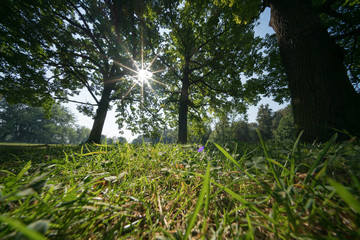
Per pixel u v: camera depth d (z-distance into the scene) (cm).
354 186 56
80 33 1228
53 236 44
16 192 45
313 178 53
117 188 82
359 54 829
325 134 278
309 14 362
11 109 5297
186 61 1363
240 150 199
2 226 41
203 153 159
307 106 313
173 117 1788
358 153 91
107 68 1501
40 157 204
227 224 52
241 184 90
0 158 191
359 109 289
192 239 46
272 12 453
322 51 327
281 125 4612
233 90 1444
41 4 958
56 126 6119
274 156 139
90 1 1106
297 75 343
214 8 1019
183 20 1213
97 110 1363
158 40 1405
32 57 1061
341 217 47
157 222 59
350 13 693
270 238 47
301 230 44
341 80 312
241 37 1105
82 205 54
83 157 159
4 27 855
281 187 55
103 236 49
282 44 396
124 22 1140
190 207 69
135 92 1727
